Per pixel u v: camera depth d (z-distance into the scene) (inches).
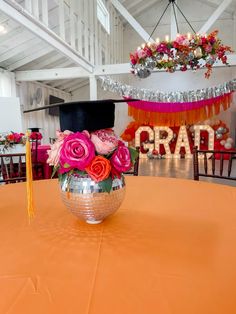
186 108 284.0
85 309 18.4
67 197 32.7
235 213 37.8
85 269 23.6
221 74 388.2
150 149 339.6
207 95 267.7
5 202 44.5
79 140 30.8
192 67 150.5
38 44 225.1
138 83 408.5
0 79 239.5
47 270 23.5
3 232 32.2
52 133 352.2
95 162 30.9
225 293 19.9
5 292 20.3
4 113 183.0
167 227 32.9
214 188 52.1
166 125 295.3
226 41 387.2
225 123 379.2
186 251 26.7
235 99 372.2
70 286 21.1
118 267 23.9
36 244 28.9
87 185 31.4
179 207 40.8
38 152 142.5
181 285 20.9
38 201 44.6
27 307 18.7
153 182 57.8
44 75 259.6
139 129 346.0
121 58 398.9
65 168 31.7
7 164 112.6
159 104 284.5
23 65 257.6
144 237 30.2
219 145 346.3
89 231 32.1
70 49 201.9
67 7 216.2
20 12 136.6
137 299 19.3
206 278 21.9
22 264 24.6
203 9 386.3
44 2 164.1
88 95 408.2
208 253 26.2
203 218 36.0
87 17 246.8
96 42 273.9
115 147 32.1
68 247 28.1
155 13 400.8
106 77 259.9
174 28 273.9
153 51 138.3
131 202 43.4
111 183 31.8
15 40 207.8
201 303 18.8
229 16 383.2
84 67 233.6
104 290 20.5
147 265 24.1
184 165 268.5
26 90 287.4
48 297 19.7
